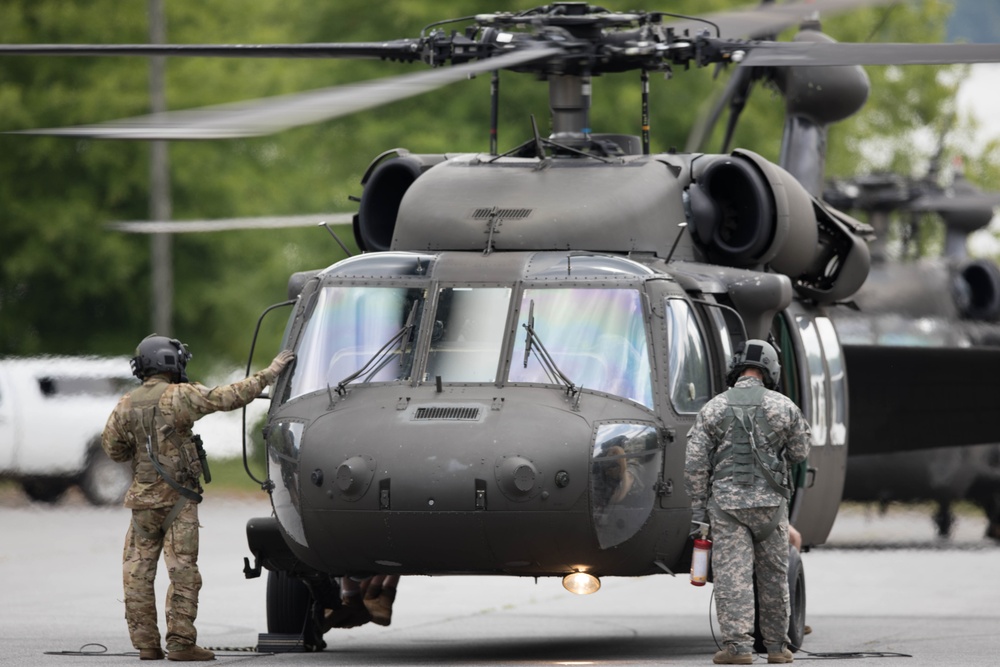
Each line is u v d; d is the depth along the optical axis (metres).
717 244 42.44
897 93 177.88
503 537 35.16
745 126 133.12
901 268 80.12
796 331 44.53
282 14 142.00
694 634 47.19
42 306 136.25
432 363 37.09
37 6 132.25
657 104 129.62
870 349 56.84
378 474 35.28
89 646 41.44
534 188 40.59
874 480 78.19
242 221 45.25
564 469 35.03
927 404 57.47
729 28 42.25
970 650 41.72
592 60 41.75
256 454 138.50
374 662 37.88
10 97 128.75
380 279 38.59
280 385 38.28
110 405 104.38
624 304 37.41
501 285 37.97
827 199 82.56
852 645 43.28
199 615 50.88
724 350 39.16
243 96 133.12
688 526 37.25
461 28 130.12
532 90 128.12
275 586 40.91
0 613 50.88
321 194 137.12
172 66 132.50
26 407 103.06
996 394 57.28
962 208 83.12
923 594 61.22
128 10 133.38
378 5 134.00
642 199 40.56
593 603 56.94
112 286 134.00
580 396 36.12
